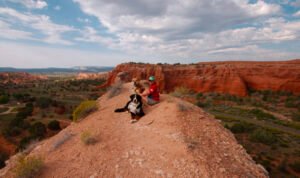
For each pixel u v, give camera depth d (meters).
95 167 4.33
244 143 24.69
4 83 132.38
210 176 3.63
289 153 21.64
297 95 59.16
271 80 68.56
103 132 6.07
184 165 3.92
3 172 5.30
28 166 4.25
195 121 6.04
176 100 7.51
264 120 36.84
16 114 42.00
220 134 5.80
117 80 14.42
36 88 108.88
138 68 89.25
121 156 4.57
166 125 5.55
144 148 4.71
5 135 29.20
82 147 5.34
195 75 79.12
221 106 50.94
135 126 5.97
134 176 3.86
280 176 16.66
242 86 67.81
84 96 75.06
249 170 4.32
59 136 6.90
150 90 7.28
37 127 31.69
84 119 8.38
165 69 84.19
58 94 81.50
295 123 34.09
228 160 4.44
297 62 78.12
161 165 4.02
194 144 4.67
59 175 4.19
